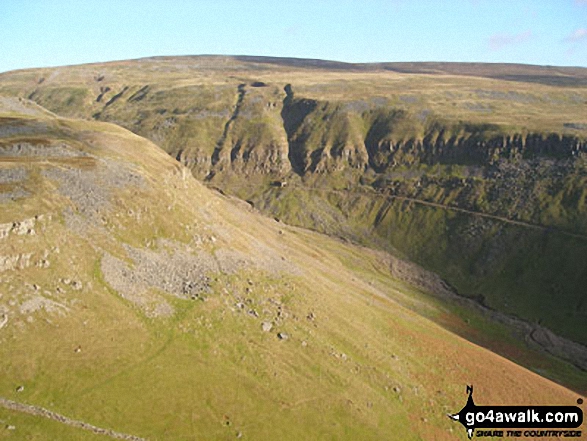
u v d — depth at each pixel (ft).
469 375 284.61
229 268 298.76
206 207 376.89
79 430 170.50
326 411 213.25
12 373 181.27
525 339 455.63
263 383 217.36
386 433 212.23
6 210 235.20
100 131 422.41
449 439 222.28
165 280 259.60
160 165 378.12
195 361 216.33
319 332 269.23
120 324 219.41
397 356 278.87
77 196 274.57
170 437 180.75
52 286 219.61
